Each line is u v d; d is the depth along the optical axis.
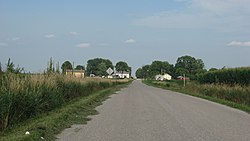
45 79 19.58
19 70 18.62
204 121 15.05
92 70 138.25
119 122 14.53
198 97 33.75
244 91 28.31
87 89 34.88
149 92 43.66
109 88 54.03
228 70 39.00
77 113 17.69
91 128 12.78
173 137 11.01
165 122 14.58
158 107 21.53
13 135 10.61
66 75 27.36
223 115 17.66
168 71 174.62
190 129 12.68
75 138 10.72
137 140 10.48
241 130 12.57
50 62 24.91
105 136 11.12
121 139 10.63
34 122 13.40
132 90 50.41
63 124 13.62
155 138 10.82
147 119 15.56
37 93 15.92
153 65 177.50
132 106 22.27
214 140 10.55
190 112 18.72
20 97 14.03
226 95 31.02
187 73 134.25
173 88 57.88
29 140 9.66
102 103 24.86
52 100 18.58
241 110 20.70
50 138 10.59
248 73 34.19
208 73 46.94
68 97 25.52
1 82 14.55
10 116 13.16
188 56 147.25
